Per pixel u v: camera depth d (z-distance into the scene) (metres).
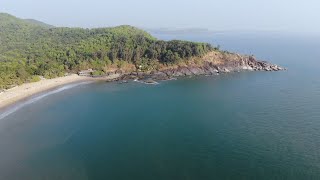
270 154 106.00
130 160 105.06
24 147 115.88
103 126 134.62
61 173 98.81
